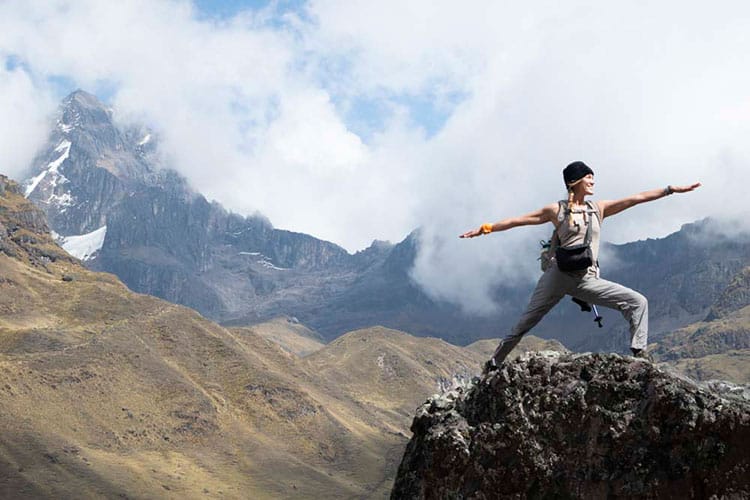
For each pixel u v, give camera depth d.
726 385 10.45
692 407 10.09
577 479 10.69
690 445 10.09
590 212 11.66
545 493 10.91
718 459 9.92
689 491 10.02
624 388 10.63
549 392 11.09
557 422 10.96
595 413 10.71
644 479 10.23
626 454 10.43
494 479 11.24
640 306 11.41
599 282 11.63
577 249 11.47
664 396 10.24
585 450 10.72
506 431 11.25
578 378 11.05
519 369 11.44
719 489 9.88
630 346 11.32
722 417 9.90
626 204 11.66
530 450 11.05
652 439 10.28
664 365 10.87
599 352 11.20
